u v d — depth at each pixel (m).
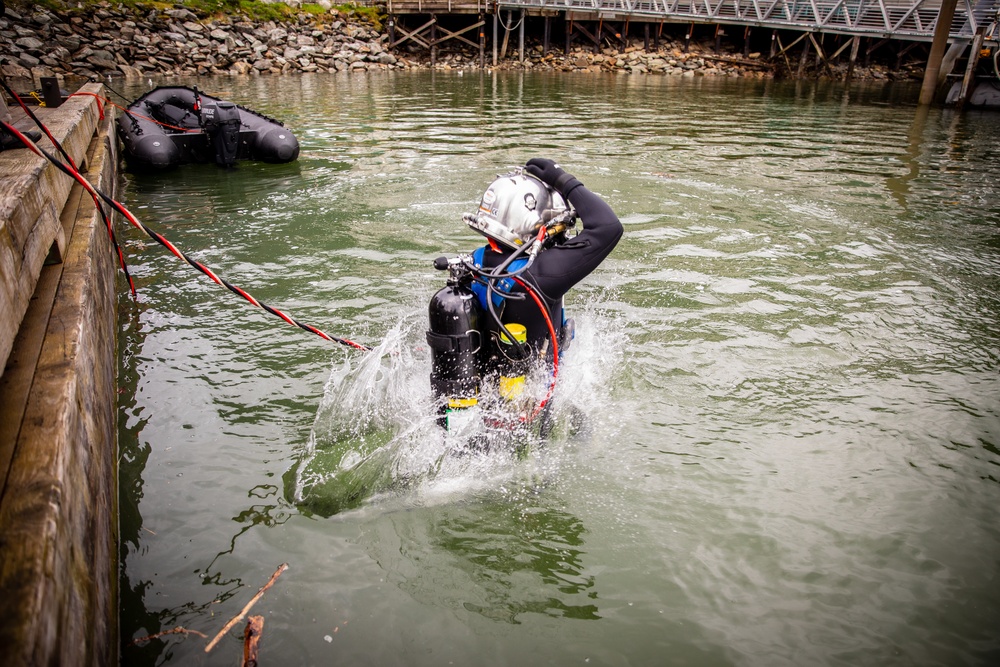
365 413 3.33
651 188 7.78
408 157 9.65
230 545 2.59
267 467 3.04
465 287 2.67
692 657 2.17
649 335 4.22
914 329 4.37
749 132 12.43
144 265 5.37
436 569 2.50
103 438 2.71
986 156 10.35
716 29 26.77
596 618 2.31
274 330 4.27
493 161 9.34
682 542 2.63
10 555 1.53
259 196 7.50
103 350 3.33
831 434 3.30
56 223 3.42
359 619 2.29
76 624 1.67
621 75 24.47
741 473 3.02
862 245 5.89
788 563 2.54
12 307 2.45
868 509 2.82
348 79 21.56
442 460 2.84
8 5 20.44
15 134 2.47
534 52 27.19
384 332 4.24
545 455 3.02
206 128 8.96
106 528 2.38
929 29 19.64
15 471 1.82
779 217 6.71
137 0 22.67
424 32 26.95
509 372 2.80
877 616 2.32
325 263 5.39
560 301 2.91
